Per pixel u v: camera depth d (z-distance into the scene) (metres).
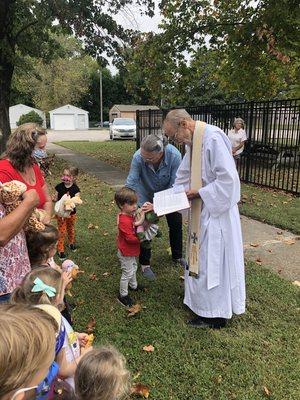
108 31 13.56
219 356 3.11
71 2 12.40
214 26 13.00
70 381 1.96
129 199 3.74
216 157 3.26
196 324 3.54
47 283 2.17
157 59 13.78
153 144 4.02
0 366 1.01
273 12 10.16
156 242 5.68
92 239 5.84
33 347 1.07
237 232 3.41
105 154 18.34
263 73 12.93
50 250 2.75
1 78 14.78
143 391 2.67
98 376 1.63
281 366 2.98
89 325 3.52
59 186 5.50
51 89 64.75
